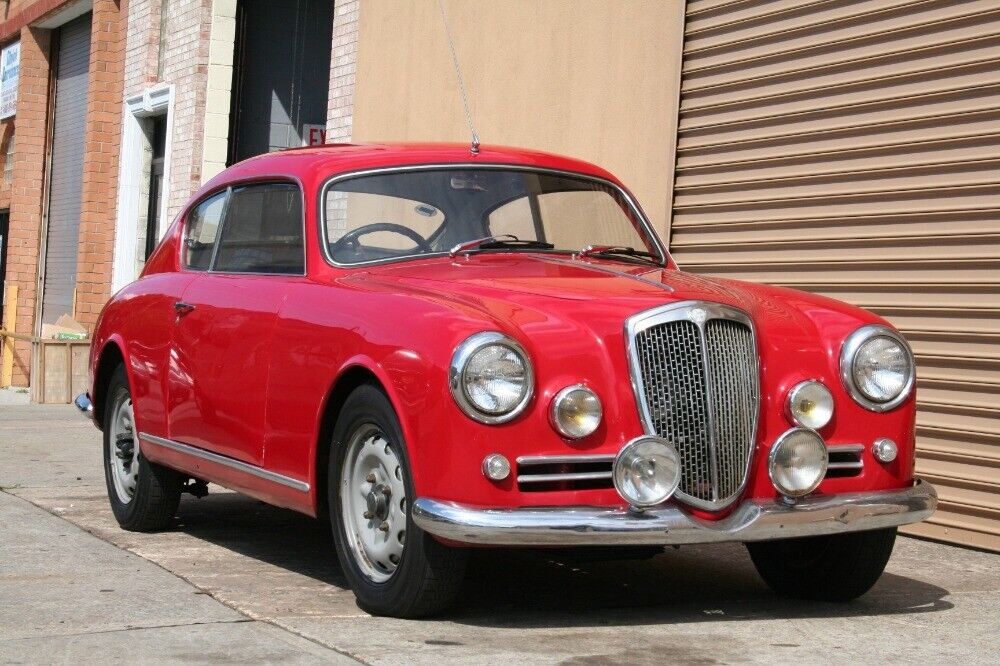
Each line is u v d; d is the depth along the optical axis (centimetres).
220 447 581
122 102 1778
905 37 725
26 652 422
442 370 443
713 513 465
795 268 786
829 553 521
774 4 809
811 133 779
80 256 1861
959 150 693
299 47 1605
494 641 444
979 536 674
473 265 545
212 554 612
